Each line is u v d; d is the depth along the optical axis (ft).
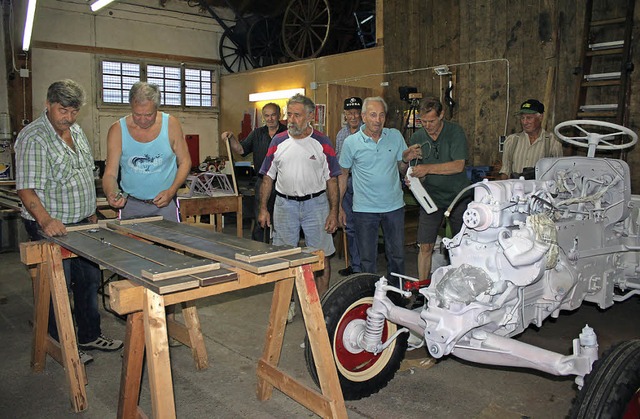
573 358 6.38
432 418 8.11
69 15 29.96
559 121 18.38
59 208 9.78
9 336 11.60
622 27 16.83
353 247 15.79
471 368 9.83
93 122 31.40
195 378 9.49
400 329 8.34
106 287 14.55
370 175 11.46
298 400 7.57
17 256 19.16
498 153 20.10
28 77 28.63
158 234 8.34
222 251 6.97
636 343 6.26
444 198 12.25
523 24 19.07
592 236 9.32
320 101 27.66
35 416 8.30
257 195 16.24
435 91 21.94
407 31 22.81
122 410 7.03
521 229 7.22
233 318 12.56
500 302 7.16
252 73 32.50
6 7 27.66
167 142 10.59
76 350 8.43
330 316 7.93
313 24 29.81
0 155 27.84
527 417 8.10
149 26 32.81
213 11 34.63
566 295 8.36
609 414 5.57
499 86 19.89
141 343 6.86
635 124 16.40
